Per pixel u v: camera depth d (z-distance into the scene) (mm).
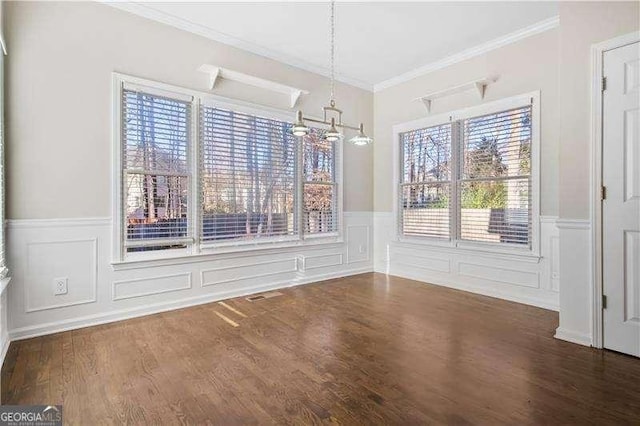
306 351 2480
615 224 2428
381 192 5176
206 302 3672
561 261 2699
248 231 3988
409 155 4785
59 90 2830
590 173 2537
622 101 2379
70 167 2885
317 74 4574
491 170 3863
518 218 3648
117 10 3094
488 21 3363
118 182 3098
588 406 1800
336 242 4832
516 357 2373
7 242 2627
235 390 1966
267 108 4086
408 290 4176
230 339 2699
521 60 3582
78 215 2926
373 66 4496
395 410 1774
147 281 3305
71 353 2441
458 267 4223
